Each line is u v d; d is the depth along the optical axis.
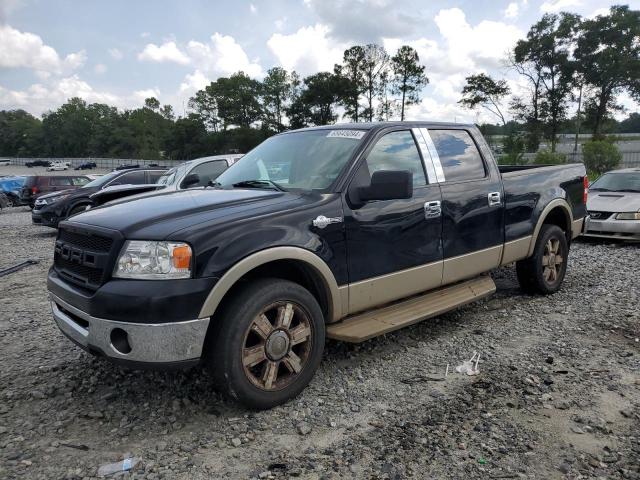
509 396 3.52
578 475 2.66
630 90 59.75
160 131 122.94
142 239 3.08
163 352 2.96
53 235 14.05
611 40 58.06
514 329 4.90
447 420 3.22
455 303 4.52
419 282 4.28
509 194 5.19
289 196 3.73
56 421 3.31
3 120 165.12
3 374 4.08
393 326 3.94
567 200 6.02
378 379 3.85
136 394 3.67
